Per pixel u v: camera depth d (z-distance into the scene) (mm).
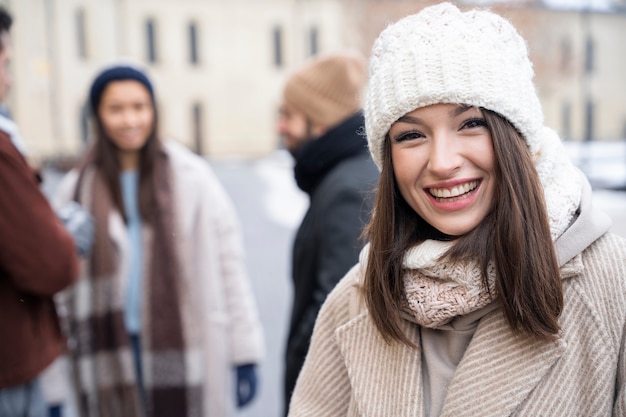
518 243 979
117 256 2562
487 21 1040
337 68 2203
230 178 21156
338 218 1858
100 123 2619
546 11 24000
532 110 1038
